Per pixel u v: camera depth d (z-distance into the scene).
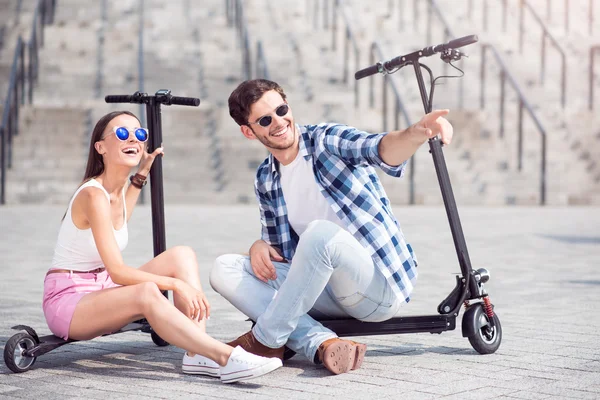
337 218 4.61
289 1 24.12
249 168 18.28
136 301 4.30
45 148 18.06
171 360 4.81
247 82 4.52
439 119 4.07
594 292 7.25
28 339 4.50
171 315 4.26
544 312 6.27
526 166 18.78
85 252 4.67
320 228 4.34
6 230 12.43
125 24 22.78
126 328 4.83
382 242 4.48
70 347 5.21
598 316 6.10
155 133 5.18
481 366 4.55
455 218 4.85
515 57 22.19
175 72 20.58
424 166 18.44
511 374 4.36
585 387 4.07
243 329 5.68
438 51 4.75
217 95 19.83
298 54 21.67
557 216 15.20
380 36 22.78
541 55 21.45
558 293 7.20
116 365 4.68
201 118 18.97
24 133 18.22
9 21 22.47
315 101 19.56
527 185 18.30
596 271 8.59
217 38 22.33
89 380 4.31
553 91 20.83
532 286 7.60
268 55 21.55
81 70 20.45
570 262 9.27
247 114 4.50
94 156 4.74
